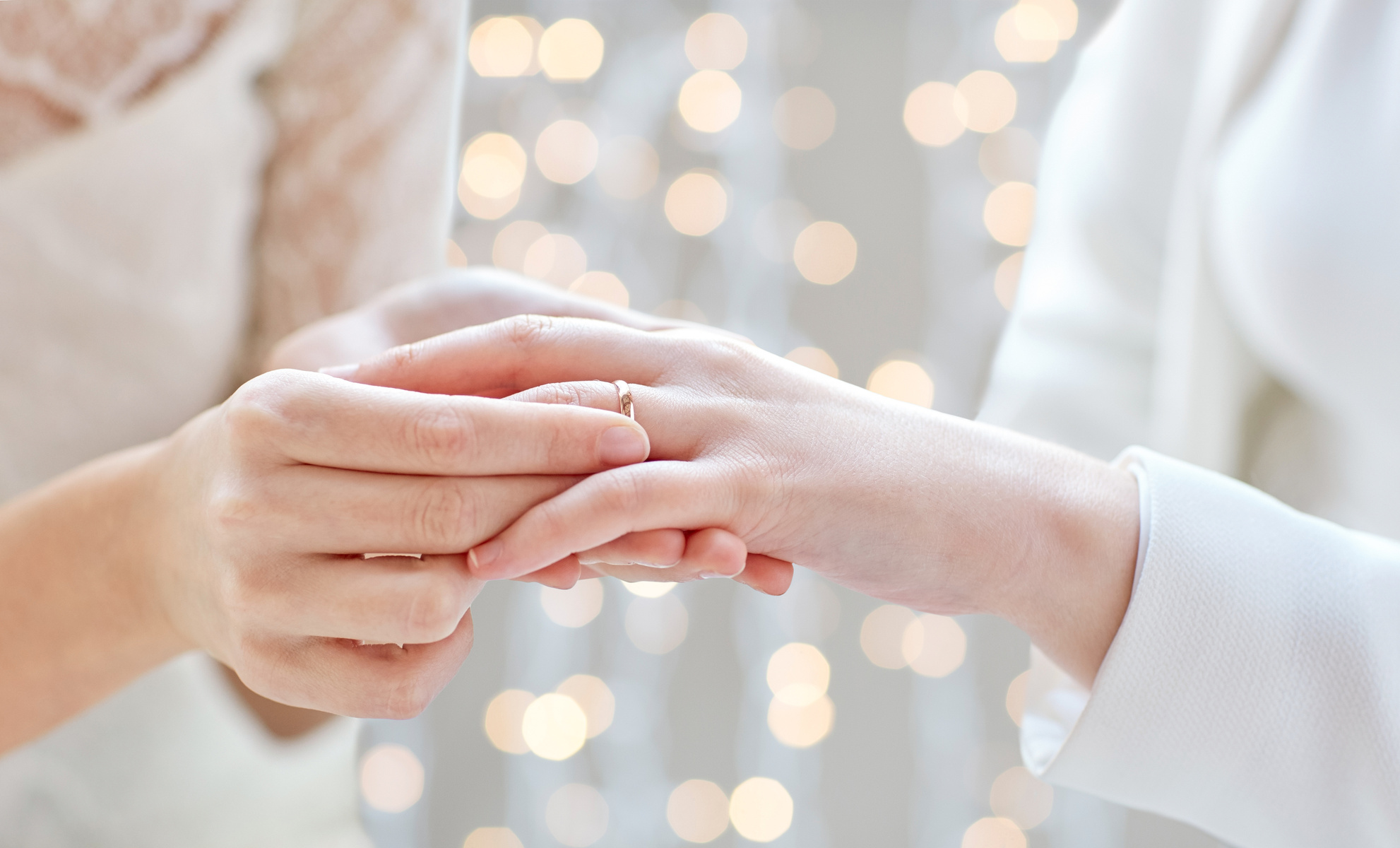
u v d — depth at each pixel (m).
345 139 0.74
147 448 0.65
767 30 1.56
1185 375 0.74
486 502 0.59
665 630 1.58
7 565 0.64
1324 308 0.69
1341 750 0.59
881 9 1.57
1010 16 1.51
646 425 0.60
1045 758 0.63
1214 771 0.60
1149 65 0.76
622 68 1.56
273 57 0.74
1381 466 0.71
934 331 1.60
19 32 0.70
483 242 1.57
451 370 0.61
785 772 1.59
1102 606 0.61
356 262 0.75
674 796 1.58
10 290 0.71
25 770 0.72
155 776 0.74
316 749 0.76
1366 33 0.68
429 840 1.58
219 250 0.74
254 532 0.58
